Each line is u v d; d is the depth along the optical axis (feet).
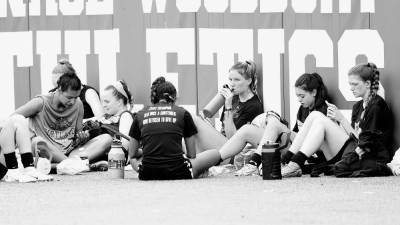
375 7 116.88
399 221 59.67
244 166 99.76
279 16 120.16
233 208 66.80
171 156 93.56
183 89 122.42
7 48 125.59
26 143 95.55
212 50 121.70
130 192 79.66
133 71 123.44
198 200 72.33
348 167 95.71
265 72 120.26
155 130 93.66
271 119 99.45
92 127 115.65
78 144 114.32
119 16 123.85
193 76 122.21
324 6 118.73
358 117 106.32
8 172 94.63
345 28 118.01
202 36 121.90
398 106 109.60
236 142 99.45
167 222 59.41
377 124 102.78
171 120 94.07
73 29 124.88
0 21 125.39
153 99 97.04
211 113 117.60
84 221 60.54
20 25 125.29
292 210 65.57
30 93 125.49
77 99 114.62
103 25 124.26
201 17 121.90
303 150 95.45
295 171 95.35
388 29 114.52
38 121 112.16
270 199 72.74
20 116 96.22
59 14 124.88
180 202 71.00
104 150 114.73
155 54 122.83
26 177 93.66
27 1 124.98
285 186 84.23
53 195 78.33
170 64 122.62
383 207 67.31
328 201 71.20
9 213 66.08
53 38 125.18
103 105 116.67
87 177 101.30
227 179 93.61
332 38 118.52
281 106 119.96
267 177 92.38
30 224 59.67
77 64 124.77
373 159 96.48
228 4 121.29
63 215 64.03
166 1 122.62
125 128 112.37
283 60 119.96
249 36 120.88
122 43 123.85
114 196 76.38
